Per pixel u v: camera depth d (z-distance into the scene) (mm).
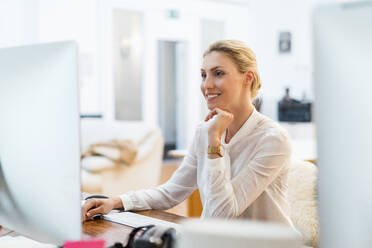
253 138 1473
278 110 7359
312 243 1609
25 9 5871
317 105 687
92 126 4734
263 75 8141
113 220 1407
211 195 1363
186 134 7602
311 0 7426
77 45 918
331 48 672
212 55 1457
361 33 647
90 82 6527
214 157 1373
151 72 7145
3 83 1077
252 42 8211
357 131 653
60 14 6168
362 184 656
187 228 600
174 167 6938
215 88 1457
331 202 689
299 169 1703
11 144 1085
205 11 7660
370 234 660
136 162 4492
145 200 1598
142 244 1037
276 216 1458
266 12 8047
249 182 1418
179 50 7457
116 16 6758
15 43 5812
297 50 7699
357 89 649
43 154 1009
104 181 4258
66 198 981
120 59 6824
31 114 1018
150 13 7066
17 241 1183
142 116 7113
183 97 7555
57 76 950
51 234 1041
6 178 1123
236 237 568
